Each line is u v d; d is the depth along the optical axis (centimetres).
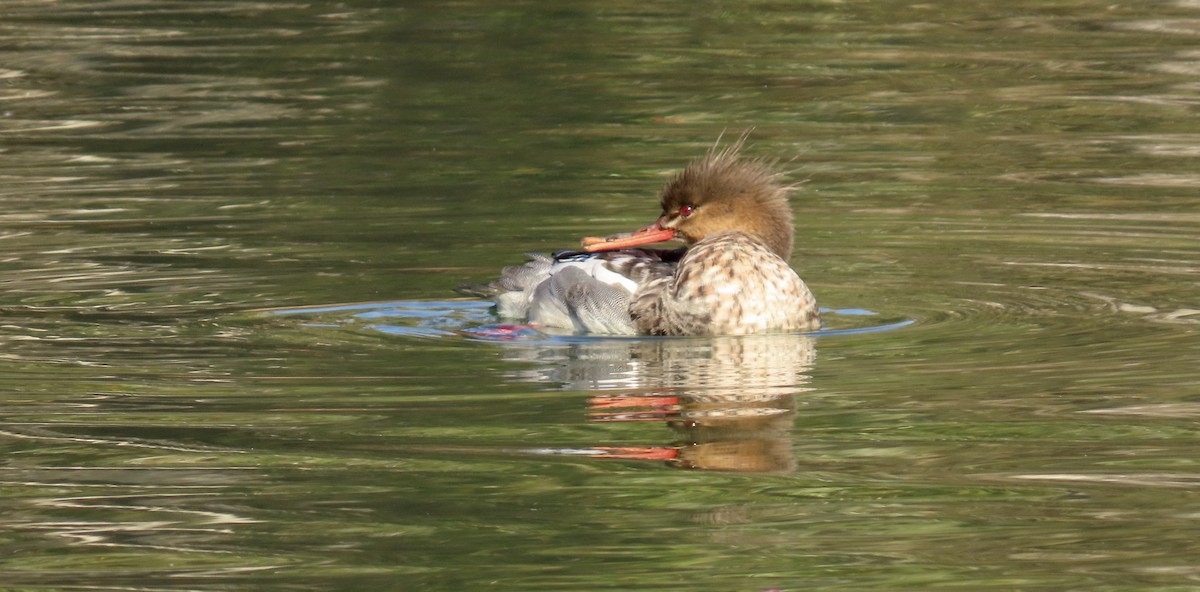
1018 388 1073
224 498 877
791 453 941
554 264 1381
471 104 2269
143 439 982
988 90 2309
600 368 1154
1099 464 912
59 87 2355
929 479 891
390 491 884
